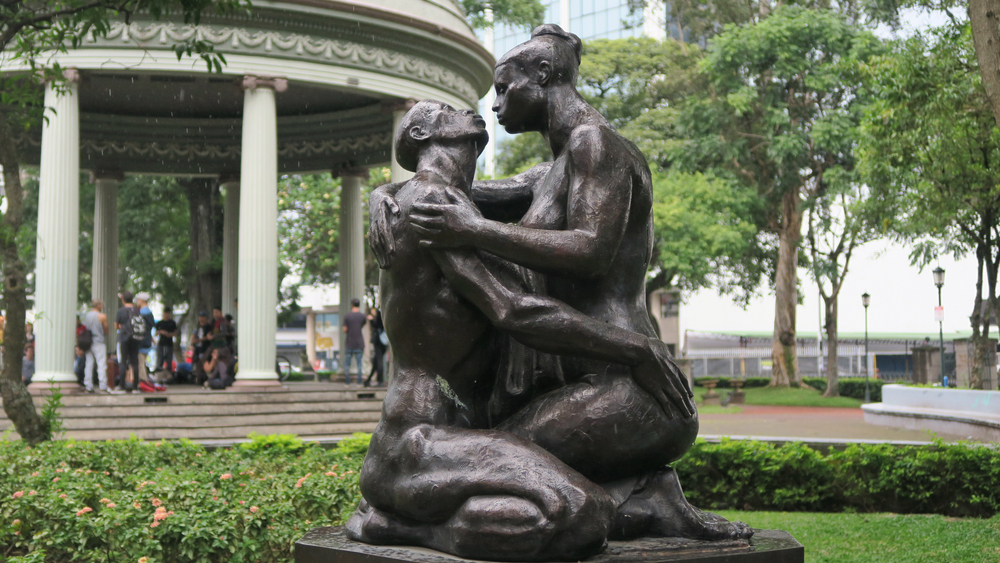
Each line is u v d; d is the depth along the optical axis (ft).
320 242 103.19
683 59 100.32
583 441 8.65
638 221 9.24
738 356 159.33
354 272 70.08
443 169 9.39
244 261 50.96
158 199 89.51
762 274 114.62
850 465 30.01
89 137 67.51
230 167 71.31
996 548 22.40
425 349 8.99
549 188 9.27
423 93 57.57
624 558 8.07
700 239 85.40
